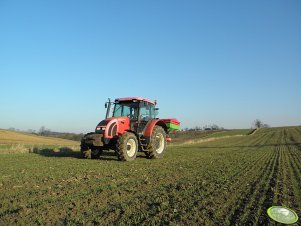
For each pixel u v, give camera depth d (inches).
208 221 218.8
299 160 644.7
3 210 238.2
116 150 542.3
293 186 349.7
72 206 247.9
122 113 606.5
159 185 336.8
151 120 610.9
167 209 244.8
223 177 397.1
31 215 224.7
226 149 1019.9
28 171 418.6
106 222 211.6
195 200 274.2
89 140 556.7
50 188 310.8
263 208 256.8
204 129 4306.1
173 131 685.3
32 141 1862.7
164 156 684.1
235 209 252.2
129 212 233.8
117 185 333.4
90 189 307.7
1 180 351.3
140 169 453.1
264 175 425.4
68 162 525.3
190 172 436.1
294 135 2393.0
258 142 1636.3
